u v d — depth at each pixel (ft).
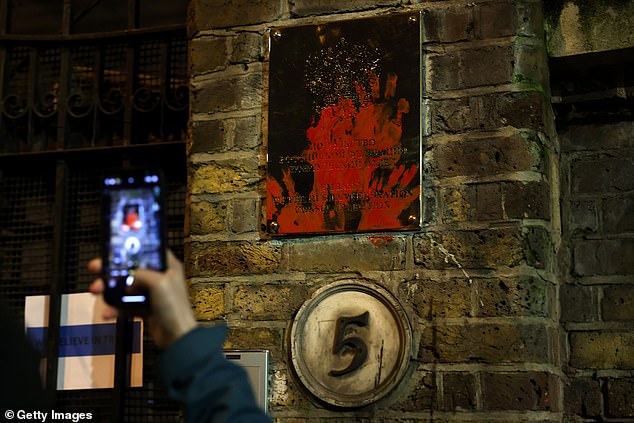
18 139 12.54
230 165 10.37
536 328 9.07
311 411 9.52
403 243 9.56
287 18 10.41
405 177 9.61
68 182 12.21
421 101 9.75
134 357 11.34
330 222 9.79
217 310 10.07
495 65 9.62
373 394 9.24
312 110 10.08
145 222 3.47
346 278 9.66
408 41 9.89
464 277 9.29
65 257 12.00
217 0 10.78
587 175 10.25
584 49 9.82
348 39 10.10
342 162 9.86
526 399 8.89
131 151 11.90
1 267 12.21
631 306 9.71
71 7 12.54
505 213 9.31
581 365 9.72
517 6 9.70
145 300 3.35
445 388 9.12
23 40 12.46
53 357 11.60
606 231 10.02
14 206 12.38
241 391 3.25
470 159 9.52
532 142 9.41
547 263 9.39
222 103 10.54
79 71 12.44
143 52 12.26
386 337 9.39
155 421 11.15
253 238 10.12
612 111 10.19
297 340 9.66
